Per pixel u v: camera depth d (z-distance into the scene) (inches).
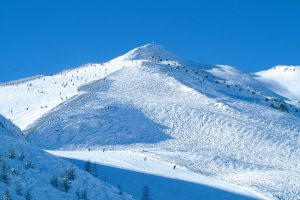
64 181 2358.5
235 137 5880.9
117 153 4205.2
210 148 5413.4
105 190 2479.1
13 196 2116.1
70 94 7273.6
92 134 5605.3
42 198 2183.8
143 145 5388.8
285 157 5364.2
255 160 5137.8
